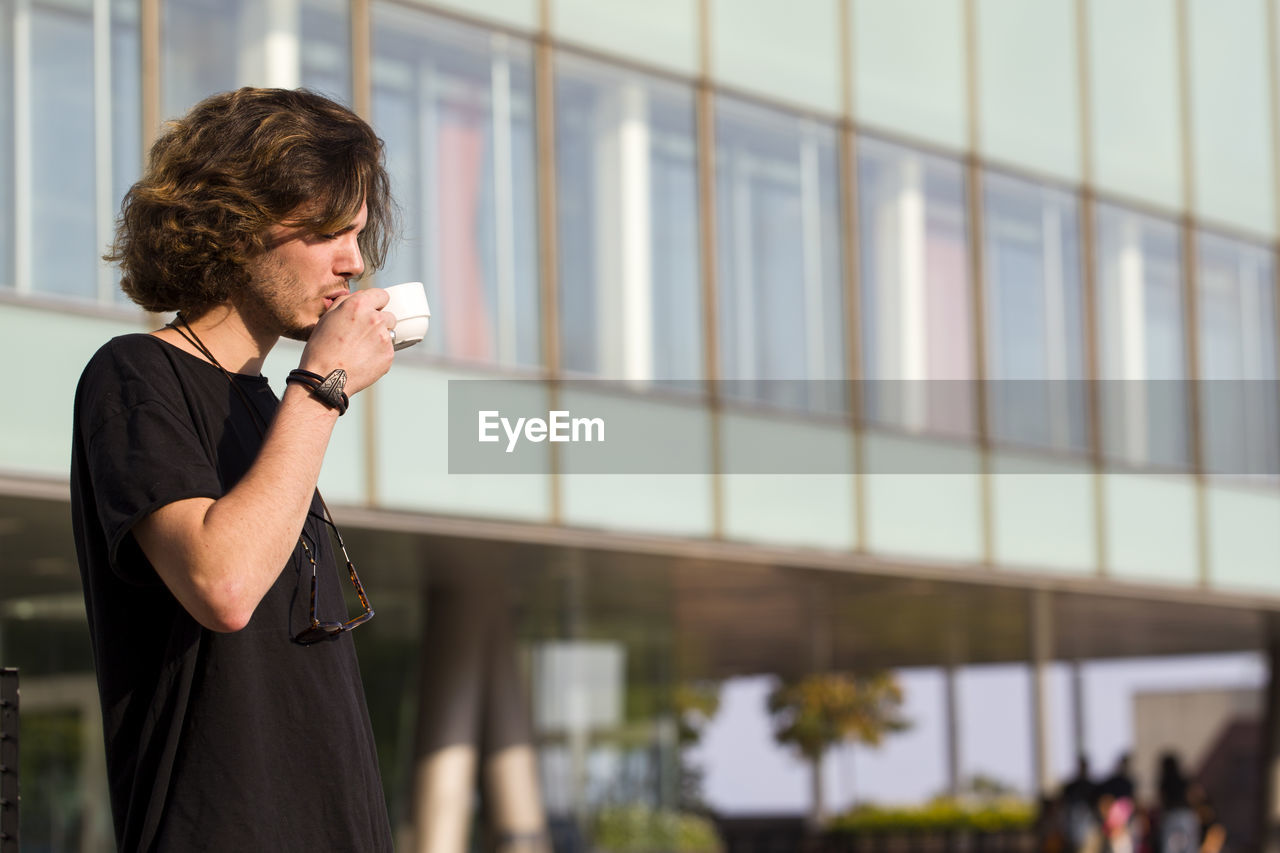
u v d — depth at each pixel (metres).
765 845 35.47
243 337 2.18
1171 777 19.14
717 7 14.22
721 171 14.08
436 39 12.48
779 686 39.91
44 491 10.08
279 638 2.05
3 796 3.20
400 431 11.90
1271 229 18.72
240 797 1.96
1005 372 15.91
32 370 10.20
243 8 11.50
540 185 12.91
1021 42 16.48
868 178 15.12
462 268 12.44
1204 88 18.25
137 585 1.95
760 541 13.82
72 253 10.54
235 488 1.92
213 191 2.10
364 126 2.27
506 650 15.45
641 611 18.09
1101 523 16.53
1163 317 17.48
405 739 16.38
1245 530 17.86
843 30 15.06
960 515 15.35
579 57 13.29
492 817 15.23
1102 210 17.05
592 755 18.25
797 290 14.46
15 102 10.48
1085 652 24.59
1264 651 24.12
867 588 16.12
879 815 30.55
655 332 13.48
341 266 2.20
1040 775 23.42
